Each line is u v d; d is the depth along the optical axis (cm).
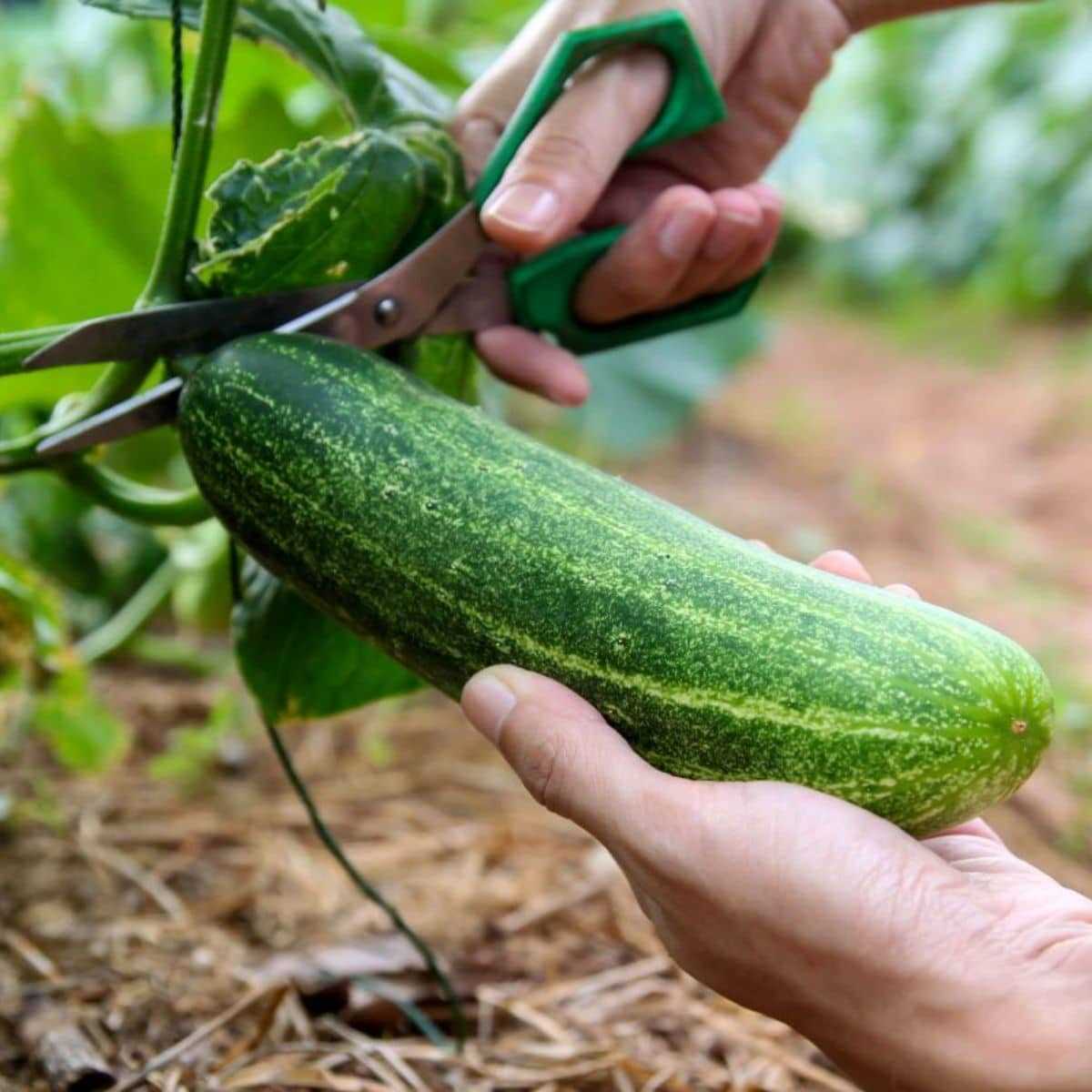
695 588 40
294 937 61
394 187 48
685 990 59
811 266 312
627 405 119
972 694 38
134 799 73
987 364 214
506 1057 54
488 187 49
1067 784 80
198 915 63
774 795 38
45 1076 51
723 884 38
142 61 125
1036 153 267
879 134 310
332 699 55
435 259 48
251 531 44
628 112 49
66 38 145
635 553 40
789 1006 39
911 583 117
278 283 47
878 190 303
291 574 44
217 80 46
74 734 68
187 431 45
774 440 168
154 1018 55
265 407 44
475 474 42
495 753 82
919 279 285
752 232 54
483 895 65
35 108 63
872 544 128
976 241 281
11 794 71
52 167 63
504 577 41
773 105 58
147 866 66
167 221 47
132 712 84
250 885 65
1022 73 291
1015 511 142
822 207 271
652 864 38
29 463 50
